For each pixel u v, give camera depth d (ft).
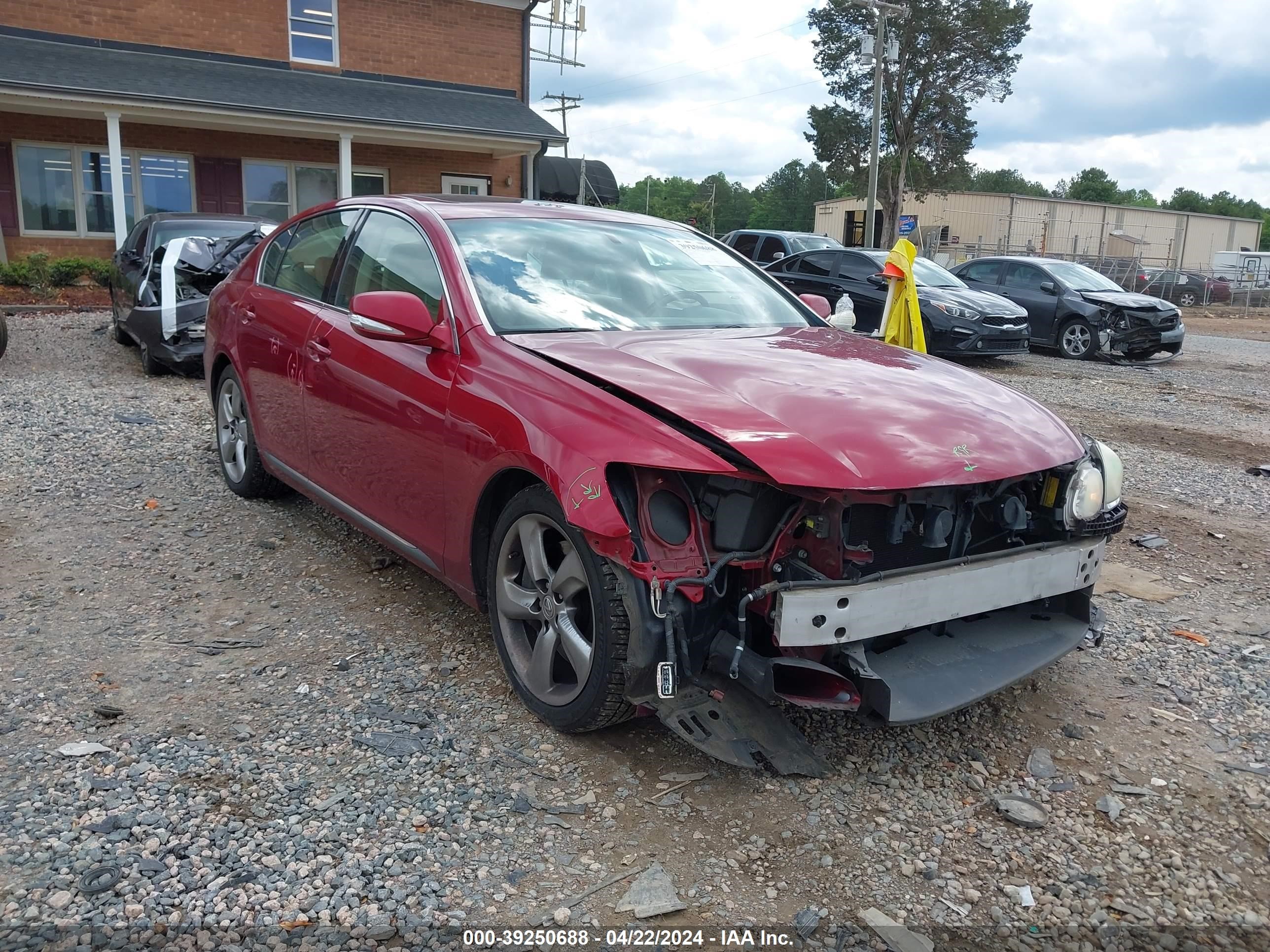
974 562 9.41
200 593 13.52
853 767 9.70
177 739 9.70
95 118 57.11
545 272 12.30
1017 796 9.33
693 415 8.86
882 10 97.19
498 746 9.78
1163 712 11.20
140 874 7.66
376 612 13.07
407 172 67.82
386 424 12.01
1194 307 111.75
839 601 8.45
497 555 10.34
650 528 8.58
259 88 58.54
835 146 153.48
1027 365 46.01
